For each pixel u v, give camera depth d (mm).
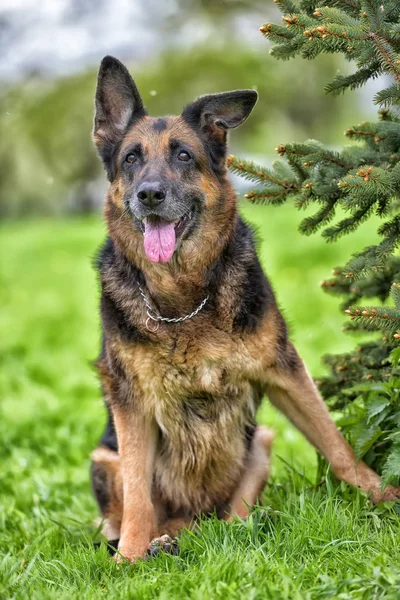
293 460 5387
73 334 11641
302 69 27938
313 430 4547
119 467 4824
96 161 30953
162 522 4910
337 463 4430
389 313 3863
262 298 4445
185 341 4398
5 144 30500
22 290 15078
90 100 31516
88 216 27719
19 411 7660
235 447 4758
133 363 4473
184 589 3312
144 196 4410
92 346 10852
